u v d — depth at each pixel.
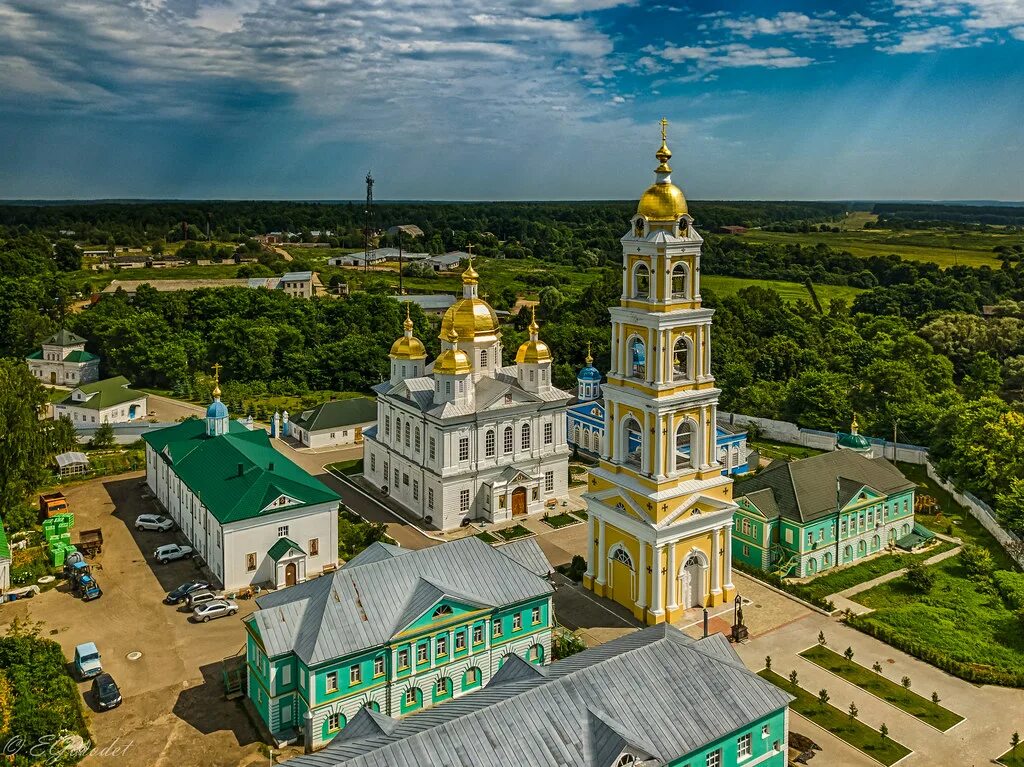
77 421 127.94
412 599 56.44
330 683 52.31
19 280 181.25
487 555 61.25
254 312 174.75
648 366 65.56
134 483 103.12
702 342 66.94
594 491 72.69
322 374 160.38
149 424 121.56
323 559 79.00
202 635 66.12
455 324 95.81
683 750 42.47
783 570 78.00
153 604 71.25
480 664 58.38
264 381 158.50
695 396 66.50
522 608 59.94
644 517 67.00
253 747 52.16
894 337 162.38
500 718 41.06
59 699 55.62
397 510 96.38
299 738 52.94
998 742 53.44
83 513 92.94
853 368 153.62
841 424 127.31
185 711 55.81
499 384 93.69
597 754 40.59
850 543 81.50
